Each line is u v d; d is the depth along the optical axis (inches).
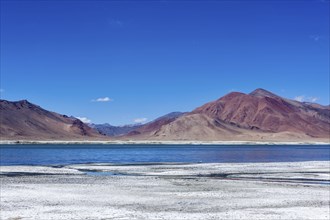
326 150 5689.0
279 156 3673.7
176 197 1098.1
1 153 3988.7
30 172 1807.3
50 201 1011.3
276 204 1006.4
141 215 847.1
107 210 899.4
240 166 2220.7
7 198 1045.2
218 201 1040.8
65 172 1828.2
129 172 1875.0
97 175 1704.0
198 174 1791.3
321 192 1225.4
